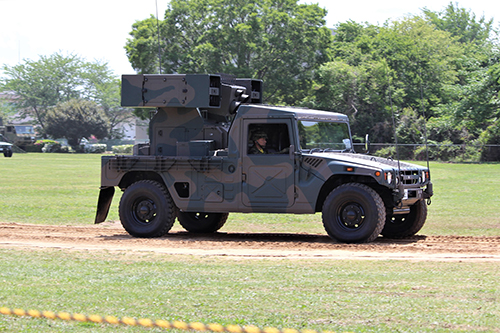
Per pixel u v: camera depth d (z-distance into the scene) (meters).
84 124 138.50
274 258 13.54
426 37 109.06
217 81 18.25
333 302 9.32
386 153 80.88
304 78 84.12
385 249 14.94
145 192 17.95
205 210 17.47
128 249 15.23
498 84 78.19
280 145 16.72
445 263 12.67
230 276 11.39
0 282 10.91
